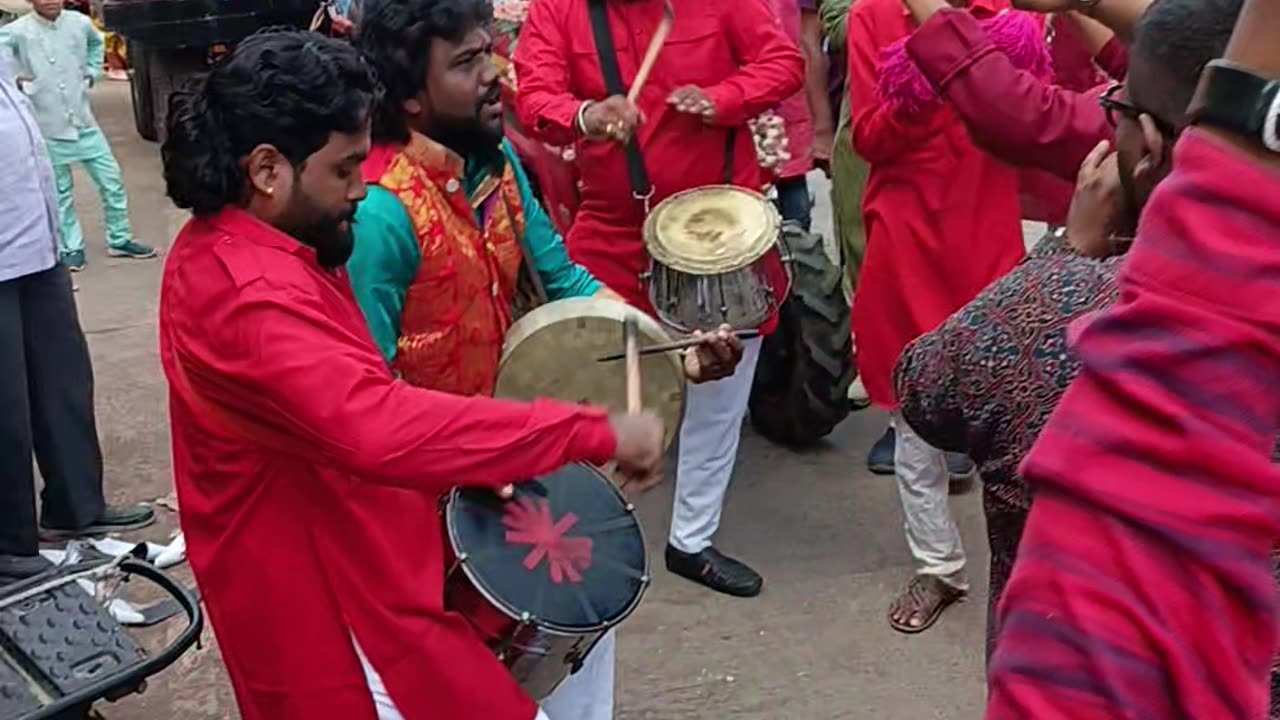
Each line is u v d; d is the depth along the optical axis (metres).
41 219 3.80
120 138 9.91
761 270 3.24
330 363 1.85
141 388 5.39
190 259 1.95
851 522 4.20
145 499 4.45
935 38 2.21
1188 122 0.86
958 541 3.64
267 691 2.08
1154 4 1.53
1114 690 0.81
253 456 1.99
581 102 3.45
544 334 2.58
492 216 2.53
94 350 5.80
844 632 3.65
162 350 2.02
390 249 2.30
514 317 2.80
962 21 2.21
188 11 7.55
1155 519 0.81
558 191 3.91
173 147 1.94
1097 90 2.28
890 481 4.44
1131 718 0.80
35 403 4.03
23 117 3.72
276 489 2.00
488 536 2.17
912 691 3.41
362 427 1.84
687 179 3.54
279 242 1.94
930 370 1.64
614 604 2.18
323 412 1.84
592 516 2.28
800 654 3.57
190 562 2.11
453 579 2.15
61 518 4.14
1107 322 0.85
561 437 1.94
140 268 7.02
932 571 3.64
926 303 3.57
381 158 2.34
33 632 2.48
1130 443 0.82
